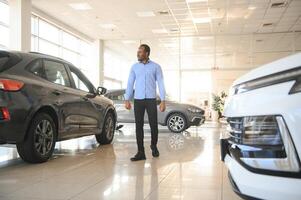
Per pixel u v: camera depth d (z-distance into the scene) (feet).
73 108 15.07
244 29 47.06
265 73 5.10
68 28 46.44
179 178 10.80
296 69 4.61
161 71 15.20
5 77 11.68
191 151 17.20
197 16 40.83
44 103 12.85
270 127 4.78
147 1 35.50
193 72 61.36
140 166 12.82
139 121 14.70
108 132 19.81
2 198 8.45
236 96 5.77
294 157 4.42
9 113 11.43
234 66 56.65
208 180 10.52
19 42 33.63
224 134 6.41
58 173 11.46
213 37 50.80
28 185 9.79
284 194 4.49
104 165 13.02
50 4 37.09
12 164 13.12
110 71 62.59
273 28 46.37
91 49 54.80
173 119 31.07
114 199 8.42
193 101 59.82
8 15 34.09
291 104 4.52
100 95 18.90
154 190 9.30
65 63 15.88
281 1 34.99
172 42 53.98
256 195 4.86
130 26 46.26
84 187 9.59
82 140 22.54
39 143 13.00
